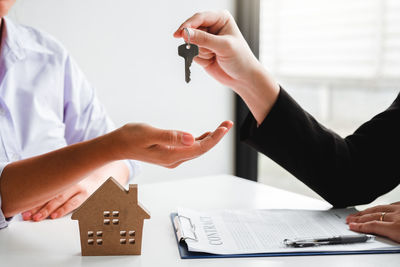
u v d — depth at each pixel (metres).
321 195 0.82
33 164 0.67
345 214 0.78
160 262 0.57
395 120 0.83
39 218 0.74
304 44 3.51
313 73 3.56
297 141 0.79
